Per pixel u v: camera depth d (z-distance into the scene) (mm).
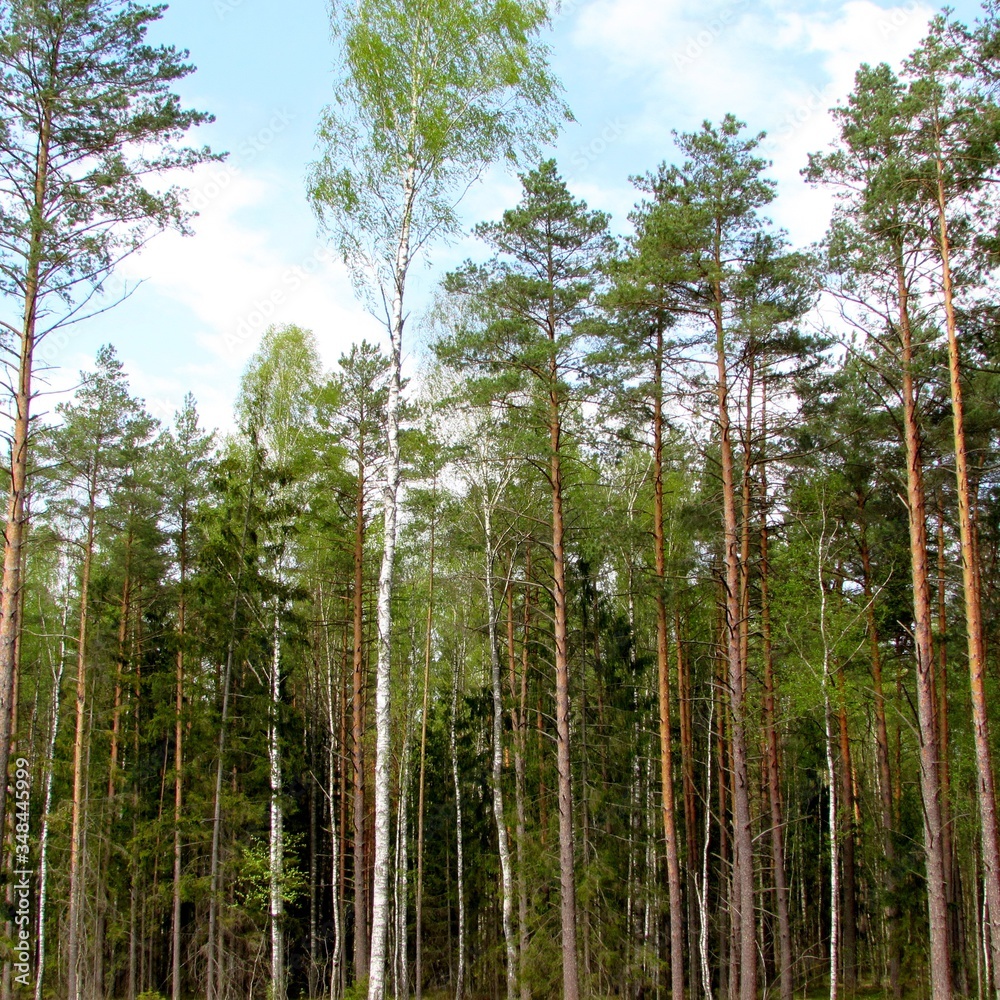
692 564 19641
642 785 23641
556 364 18422
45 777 28656
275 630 23500
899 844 24328
